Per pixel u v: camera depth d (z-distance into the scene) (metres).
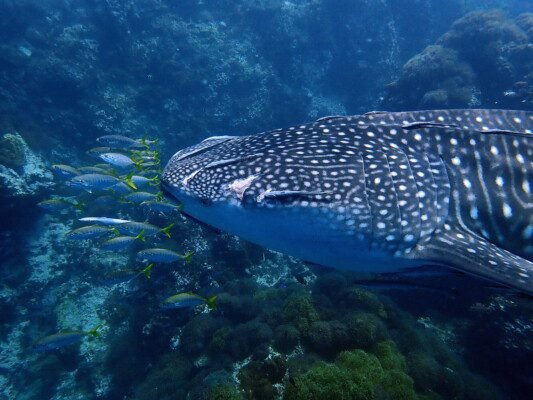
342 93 8.74
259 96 7.50
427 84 5.72
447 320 2.78
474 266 1.17
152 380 2.57
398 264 1.30
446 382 2.12
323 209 1.21
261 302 2.97
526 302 2.48
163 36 7.23
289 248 1.30
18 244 4.19
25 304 3.89
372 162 1.33
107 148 3.93
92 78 6.41
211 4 8.10
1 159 4.33
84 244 4.27
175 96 7.03
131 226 2.78
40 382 3.31
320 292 2.87
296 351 2.26
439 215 1.32
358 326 2.20
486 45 5.63
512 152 1.47
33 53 6.64
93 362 3.28
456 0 9.58
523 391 2.28
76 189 5.08
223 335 2.57
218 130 7.22
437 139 1.46
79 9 8.19
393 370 1.97
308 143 1.38
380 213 1.25
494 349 2.44
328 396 1.69
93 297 3.84
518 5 13.09
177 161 1.42
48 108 6.12
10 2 7.49
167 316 2.99
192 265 3.25
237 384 2.02
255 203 1.20
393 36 8.75
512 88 5.23
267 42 7.92
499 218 1.40
